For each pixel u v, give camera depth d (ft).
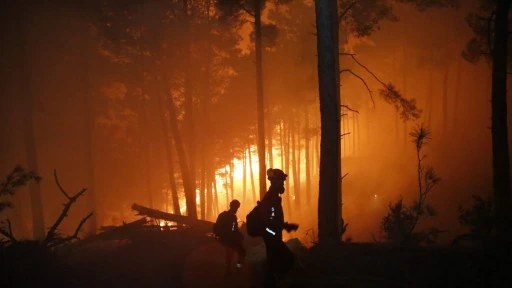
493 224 27.63
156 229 39.50
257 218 22.34
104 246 39.06
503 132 48.29
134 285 27.86
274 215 22.29
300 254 28.19
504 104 48.55
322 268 25.22
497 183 47.75
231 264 32.12
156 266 31.48
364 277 23.04
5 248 29.25
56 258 31.22
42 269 28.58
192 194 79.25
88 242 38.11
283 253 22.29
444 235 60.59
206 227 39.75
